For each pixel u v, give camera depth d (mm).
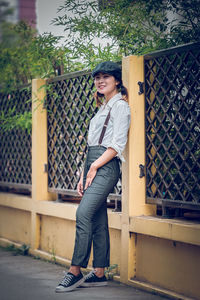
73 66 5609
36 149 5605
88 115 4949
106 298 3934
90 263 4816
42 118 5629
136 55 4371
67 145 5289
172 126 4152
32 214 5656
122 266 4359
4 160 6602
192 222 3920
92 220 4176
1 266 5145
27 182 6129
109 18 4914
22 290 4207
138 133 4340
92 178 4070
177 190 4070
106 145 4133
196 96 3924
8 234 6320
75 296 4004
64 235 5211
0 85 6477
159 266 4078
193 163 4129
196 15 4355
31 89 5930
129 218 4285
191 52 3953
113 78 4227
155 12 4730
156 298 3922
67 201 5484
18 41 6305
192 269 3779
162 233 3949
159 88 4230
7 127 6062
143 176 4355
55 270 4953
